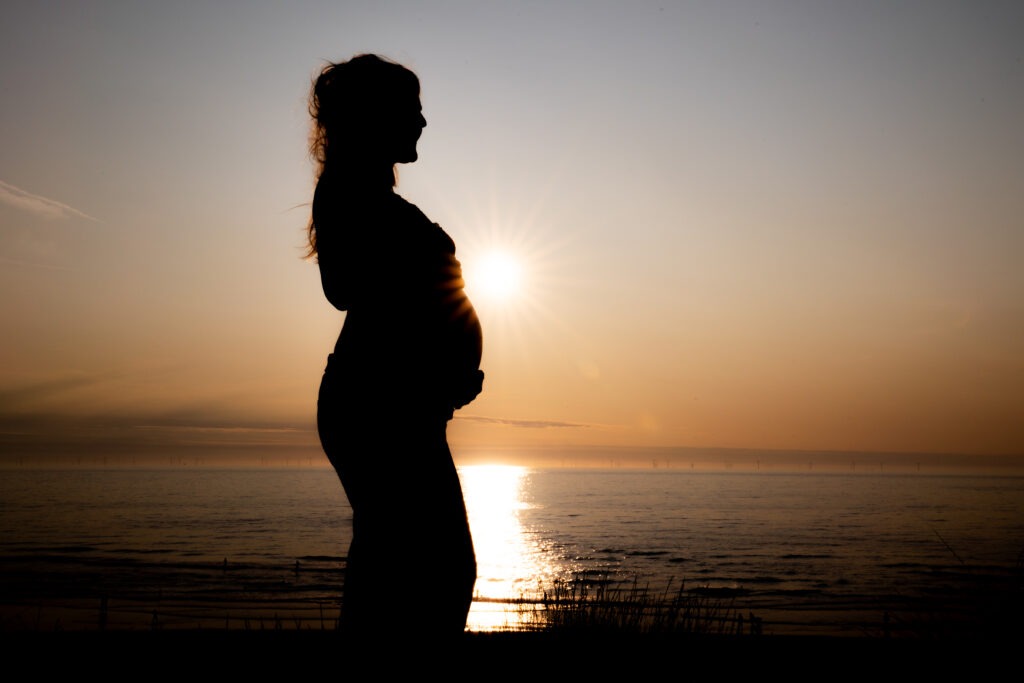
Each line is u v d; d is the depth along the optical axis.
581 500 173.00
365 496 1.64
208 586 34.34
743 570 48.88
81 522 94.62
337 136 1.78
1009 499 175.88
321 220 1.75
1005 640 3.43
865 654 3.97
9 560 49.94
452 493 1.67
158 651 4.41
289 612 21.81
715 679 3.45
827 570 48.44
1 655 4.40
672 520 108.50
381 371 1.64
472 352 1.79
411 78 1.83
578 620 3.78
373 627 1.59
